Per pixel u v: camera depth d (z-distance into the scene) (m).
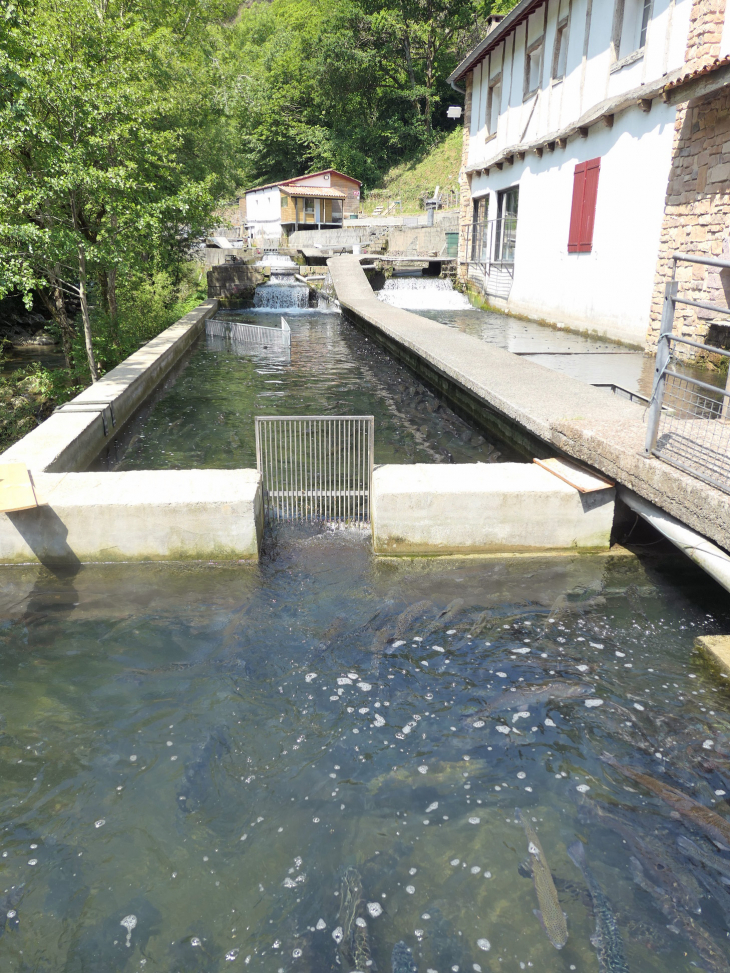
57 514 5.58
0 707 4.01
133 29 11.67
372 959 2.60
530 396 7.60
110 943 2.69
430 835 3.15
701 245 10.36
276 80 56.06
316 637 4.70
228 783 3.47
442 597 5.22
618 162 13.05
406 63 51.00
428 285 24.62
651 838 3.09
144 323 16.86
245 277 27.28
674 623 4.86
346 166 51.34
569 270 15.38
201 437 9.39
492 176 20.83
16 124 9.48
